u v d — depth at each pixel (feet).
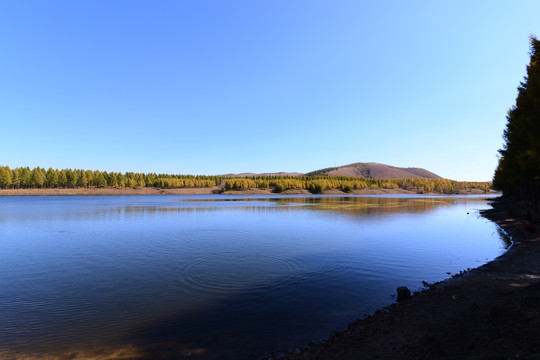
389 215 173.17
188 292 42.93
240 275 51.75
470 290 39.55
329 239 90.33
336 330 30.14
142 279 49.57
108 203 310.65
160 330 30.78
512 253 63.21
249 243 83.87
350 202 344.28
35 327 31.65
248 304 38.01
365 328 29.76
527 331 21.72
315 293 42.27
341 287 44.93
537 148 57.16
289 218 156.46
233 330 30.60
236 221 142.82
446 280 47.09
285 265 58.49
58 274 53.06
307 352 25.44
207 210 215.72
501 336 21.94
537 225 96.27
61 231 108.99
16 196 504.84
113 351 26.55
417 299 37.93
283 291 43.06
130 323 32.60
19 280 49.44
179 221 142.72
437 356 21.56
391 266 57.62
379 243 82.99
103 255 68.80
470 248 74.74
